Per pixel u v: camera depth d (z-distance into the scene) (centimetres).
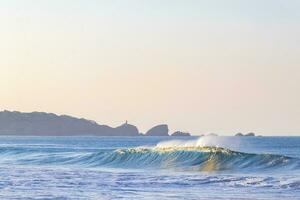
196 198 6800
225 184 8169
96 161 13625
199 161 11756
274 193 7194
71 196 7019
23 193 7319
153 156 12575
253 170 10744
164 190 7600
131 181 8775
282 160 10912
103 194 7200
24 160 15012
